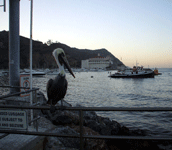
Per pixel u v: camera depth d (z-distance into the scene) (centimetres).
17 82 777
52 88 340
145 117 1277
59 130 519
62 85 339
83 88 3809
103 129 809
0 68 16538
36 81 5812
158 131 973
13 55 770
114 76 8162
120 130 877
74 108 297
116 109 279
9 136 404
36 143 396
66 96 2505
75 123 715
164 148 707
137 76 7788
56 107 311
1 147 347
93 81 6166
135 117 1281
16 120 335
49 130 504
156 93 3014
